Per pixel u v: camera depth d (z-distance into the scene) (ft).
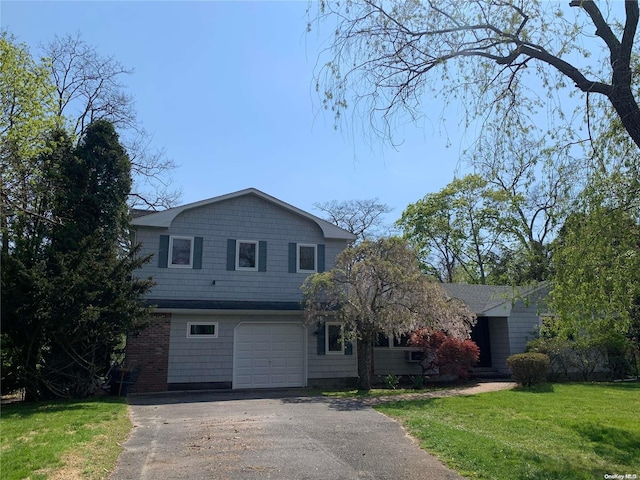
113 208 55.98
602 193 31.14
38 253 53.52
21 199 56.39
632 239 30.25
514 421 36.11
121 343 56.29
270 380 61.00
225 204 64.34
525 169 31.83
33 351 46.85
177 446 28.12
